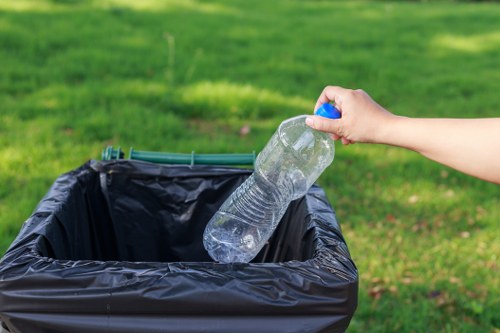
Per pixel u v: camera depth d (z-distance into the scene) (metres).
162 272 1.39
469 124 1.34
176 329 1.38
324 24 9.13
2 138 4.32
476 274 3.32
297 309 1.38
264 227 1.91
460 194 4.21
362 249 3.46
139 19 8.23
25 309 1.38
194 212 2.17
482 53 8.11
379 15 10.37
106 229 2.16
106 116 4.79
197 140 4.62
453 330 2.88
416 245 3.57
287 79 6.27
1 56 6.16
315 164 1.89
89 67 6.09
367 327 2.87
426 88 6.32
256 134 4.91
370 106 1.44
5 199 3.61
